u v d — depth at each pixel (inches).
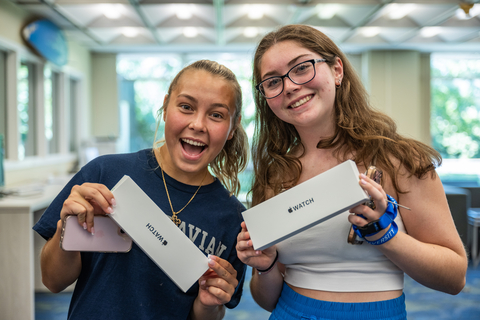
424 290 120.4
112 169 37.3
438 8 167.3
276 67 34.0
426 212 32.2
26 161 152.6
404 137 34.9
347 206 27.9
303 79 33.0
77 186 30.6
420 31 204.8
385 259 33.8
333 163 36.5
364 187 27.0
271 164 40.3
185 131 34.7
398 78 240.5
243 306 108.0
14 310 89.3
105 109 236.8
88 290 34.4
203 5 158.6
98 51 233.5
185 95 34.3
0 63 144.8
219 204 38.4
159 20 176.6
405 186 32.7
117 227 31.1
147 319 33.9
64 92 195.9
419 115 247.9
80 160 195.3
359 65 250.1
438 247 31.7
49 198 99.8
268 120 40.8
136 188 30.7
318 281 34.6
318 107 33.3
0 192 102.7
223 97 35.0
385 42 220.2
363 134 35.2
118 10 167.3
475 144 250.8
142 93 248.4
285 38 34.2
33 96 171.0
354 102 37.0
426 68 248.1
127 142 247.9
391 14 180.9
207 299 33.7
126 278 34.5
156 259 31.2
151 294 34.8
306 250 34.9
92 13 167.0
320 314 33.7
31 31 149.7
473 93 251.6
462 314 101.9
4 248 89.4
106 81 236.5
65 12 160.2
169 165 38.4
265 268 35.7
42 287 115.6
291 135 40.5
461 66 251.9
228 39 204.5
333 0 155.9
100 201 29.1
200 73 35.0
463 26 195.2
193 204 37.4
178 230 31.9
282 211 30.5
